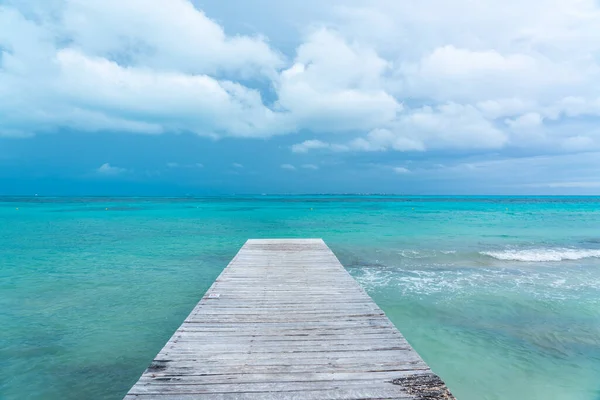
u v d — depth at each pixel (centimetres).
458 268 1298
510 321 810
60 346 686
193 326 539
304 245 1357
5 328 766
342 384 380
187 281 1132
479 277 1171
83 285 1082
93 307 895
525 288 1046
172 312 866
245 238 2070
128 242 1911
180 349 461
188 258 1488
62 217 3706
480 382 575
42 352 661
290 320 565
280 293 714
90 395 535
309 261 1042
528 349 682
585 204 8769
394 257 1487
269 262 1027
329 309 617
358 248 1697
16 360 632
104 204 7356
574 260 1442
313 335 507
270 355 445
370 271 1251
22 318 823
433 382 385
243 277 847
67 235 2208
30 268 1300
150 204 7450
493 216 4078
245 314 592
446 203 8875
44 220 3328
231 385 378
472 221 3316
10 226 2762
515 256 1505
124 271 1261
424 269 1281
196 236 2166
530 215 4294
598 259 1459
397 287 1055
